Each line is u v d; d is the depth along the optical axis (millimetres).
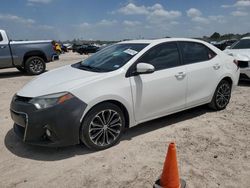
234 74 6188
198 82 5418
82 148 4340
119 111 4355
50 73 4961
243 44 10383
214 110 6172
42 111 3854
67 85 4074
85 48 40781
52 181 3486
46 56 13102
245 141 4590
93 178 3527
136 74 4504
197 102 5527
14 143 4578
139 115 4629
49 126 3857
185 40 5414
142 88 4543
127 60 4582
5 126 5383
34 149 4348
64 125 3881
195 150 4262
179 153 4160
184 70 5152
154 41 5020
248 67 8797
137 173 3627
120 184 3395
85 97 3992
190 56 5402
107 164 3859
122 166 3803
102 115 4184
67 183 3436
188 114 5945
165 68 4918
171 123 5414
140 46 4914
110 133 4340
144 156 4082
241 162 3904
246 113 6031
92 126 4117
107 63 4746
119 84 4309
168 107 5016
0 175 3639
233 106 6574
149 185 3367
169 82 4895
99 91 4094
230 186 3350
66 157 4074
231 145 4438
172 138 4711
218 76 5805
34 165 3875
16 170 3754
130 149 4305
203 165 3816
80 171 3693
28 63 12633
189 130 5062
